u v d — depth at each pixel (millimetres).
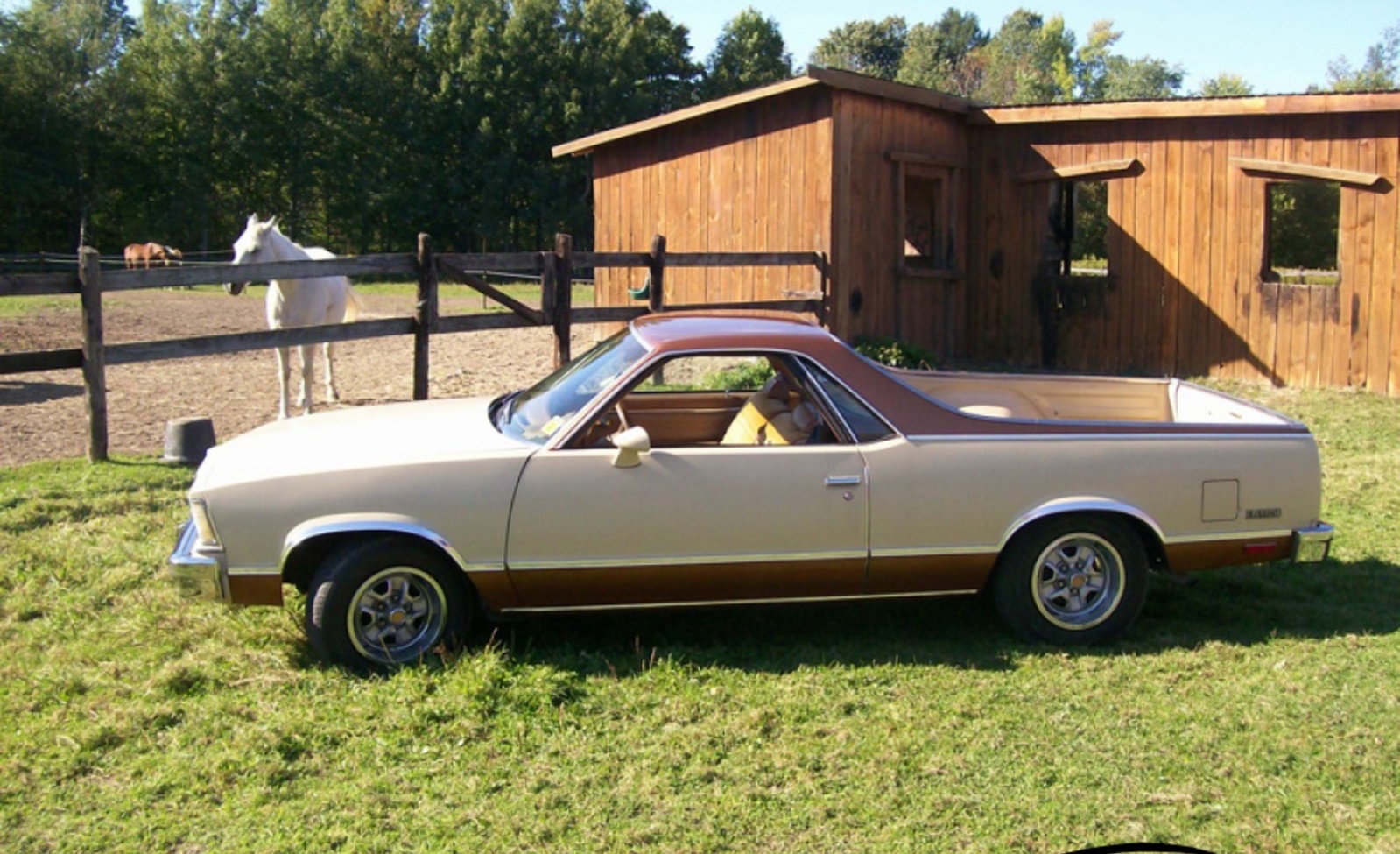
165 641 4957
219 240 51000
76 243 48750
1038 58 80500
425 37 52938
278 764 3852
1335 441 9641
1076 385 6270
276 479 4539
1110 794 3766
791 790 3754
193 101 48875
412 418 5301
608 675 4648
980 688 4598
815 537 4805
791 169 12797
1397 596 5848
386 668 4586
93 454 7969
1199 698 4527
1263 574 6234
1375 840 3510
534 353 15820
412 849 3408
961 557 4926
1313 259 23312
